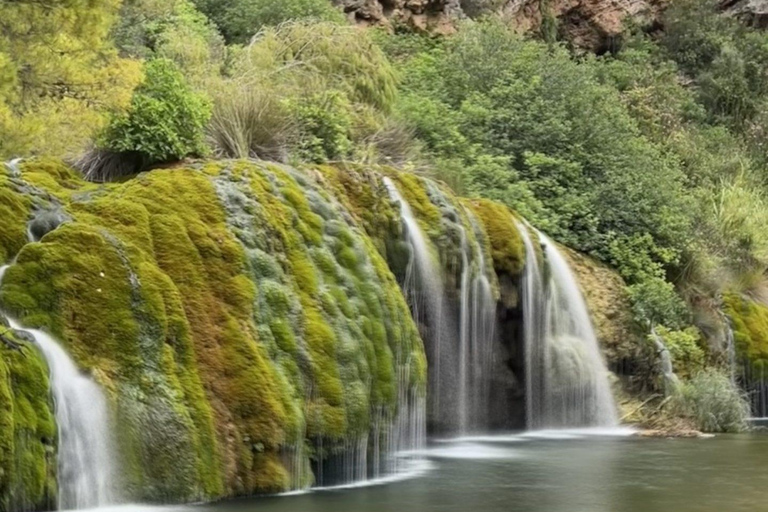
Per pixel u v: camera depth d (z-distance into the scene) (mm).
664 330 16469
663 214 18469
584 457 12195
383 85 17719
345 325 10562
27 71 12625
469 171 17016
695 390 15703
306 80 16328
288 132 14195
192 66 16172
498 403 14406
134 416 8430
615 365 16047
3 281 8555
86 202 9852
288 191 11258
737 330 18156
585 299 16062
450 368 13523
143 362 8672
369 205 12898
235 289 9805
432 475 10688
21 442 7570
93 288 8750
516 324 14641
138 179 10500
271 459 9258
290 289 10320
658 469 11227
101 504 8148
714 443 13766
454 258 13586
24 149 12227
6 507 7383
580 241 17469
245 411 9203
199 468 8641
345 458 10109
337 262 11188
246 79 15406
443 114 18406
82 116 12062
